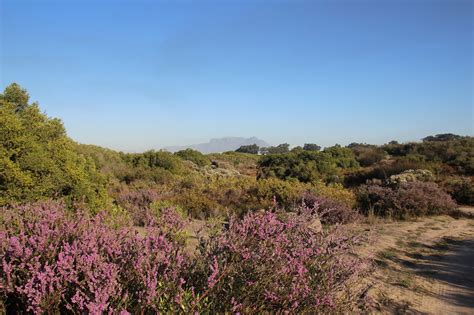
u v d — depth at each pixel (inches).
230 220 140.1
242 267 120.2
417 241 337.1
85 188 316.5
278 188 546.6
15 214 174.1
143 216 313.7
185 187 673.0
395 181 705.6
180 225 151.2
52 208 182.4
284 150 2748.5
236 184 621.3
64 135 339.3
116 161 1022.4
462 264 267.9
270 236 130.3
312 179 884.0
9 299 117.9
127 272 112.0
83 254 118.2
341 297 145.4
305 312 121.6
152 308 103.5
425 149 1302.9
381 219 459.5
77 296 97.3
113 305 101.0
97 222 151.8
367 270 174.1
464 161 919.0
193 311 99.0
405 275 239.3
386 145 1614.2
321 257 137.8
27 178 266.8
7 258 121.2
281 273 121.0
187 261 127.1
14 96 327.6
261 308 115.3
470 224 438.9
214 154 1871.3
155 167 1023.6
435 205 510.6
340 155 1264.8
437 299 203.2
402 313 183.8
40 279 101.0
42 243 122.0
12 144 276.8
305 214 155.5
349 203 522.9
